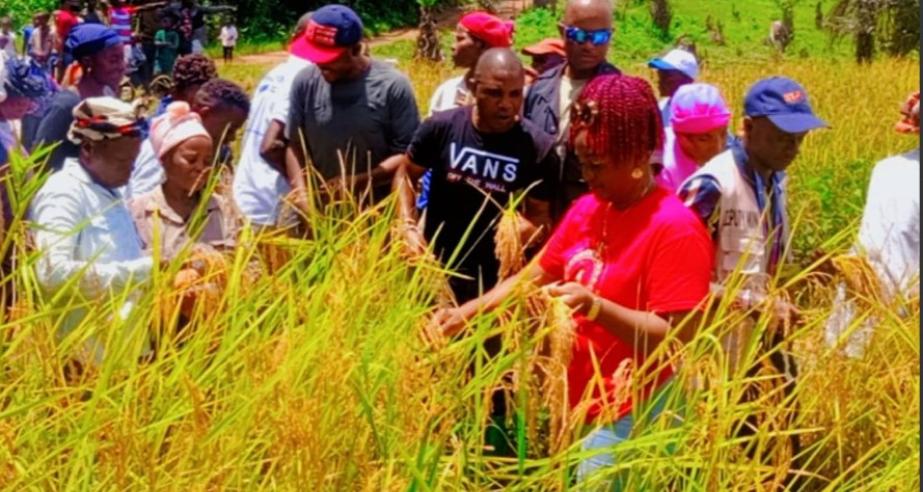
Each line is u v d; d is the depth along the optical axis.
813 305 5.44
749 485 4.49
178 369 4.41
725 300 4.57
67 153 6.50
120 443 4.05
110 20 23.69
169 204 6.05
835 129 15.12
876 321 5.22
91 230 5.51
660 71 9.18
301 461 4.14
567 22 7.11
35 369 4.51
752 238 4.73
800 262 7.25
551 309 4.52
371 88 7.36
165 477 4.14
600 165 4.78
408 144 7.38
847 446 5.03
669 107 8.66
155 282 4.65
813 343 5.08
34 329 4.59
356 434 4.27
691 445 4.46
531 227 5.54
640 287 4.79
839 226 10.02
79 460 4.14
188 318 5.11
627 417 4.73
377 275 5.01
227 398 4.37
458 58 7.92
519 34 44.72
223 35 37.12
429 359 4.57
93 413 4.24
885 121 15.85
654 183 4.87
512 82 6.37
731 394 4.66
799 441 5.04
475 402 4.55
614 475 4.47
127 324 4.57
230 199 6.13
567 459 4.30
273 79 7.71
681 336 4.77
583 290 4.68
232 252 5.58
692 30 48.62
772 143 5.70
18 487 4.07
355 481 4.27
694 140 6.91
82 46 8.28
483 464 4.56
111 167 5.57
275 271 5.00
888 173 6.11
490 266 6.54
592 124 4.76
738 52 44.94
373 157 7.38
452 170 6.52
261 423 4.28
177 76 8.45
